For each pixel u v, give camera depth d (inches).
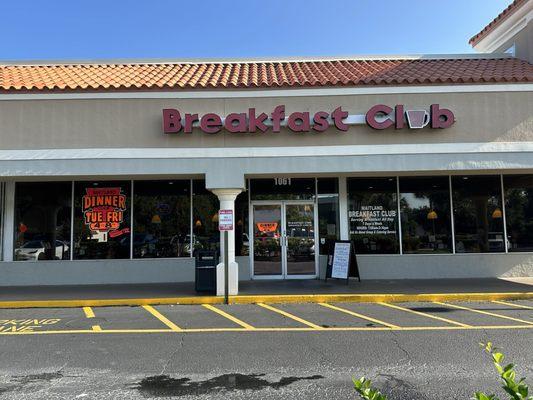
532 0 536.4
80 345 278.2
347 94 459.2
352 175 522.6
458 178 551.2
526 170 476.1
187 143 451.8
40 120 451.5
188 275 535.2
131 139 451.5
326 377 217.3
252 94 457.7
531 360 238.8
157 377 219.8
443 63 567.5
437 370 225.1
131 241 538.0
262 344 276.8
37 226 535.2
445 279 529.0
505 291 439.5
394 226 547.8
